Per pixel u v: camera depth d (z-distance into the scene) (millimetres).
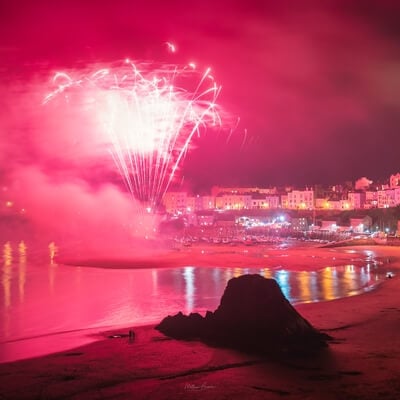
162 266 65625
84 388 17109
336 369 18062
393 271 59062
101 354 21641
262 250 94938
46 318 32031
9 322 30828
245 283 23812
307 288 44625
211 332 23438
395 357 19562
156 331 25641
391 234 125250
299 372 17828
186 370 18609
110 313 33719
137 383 17422
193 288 45562
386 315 29656
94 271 60062
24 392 16906
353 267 64250
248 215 183250
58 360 21109
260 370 18156
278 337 21859
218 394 15844
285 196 195125
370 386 16125
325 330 25016
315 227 160250
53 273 57719
